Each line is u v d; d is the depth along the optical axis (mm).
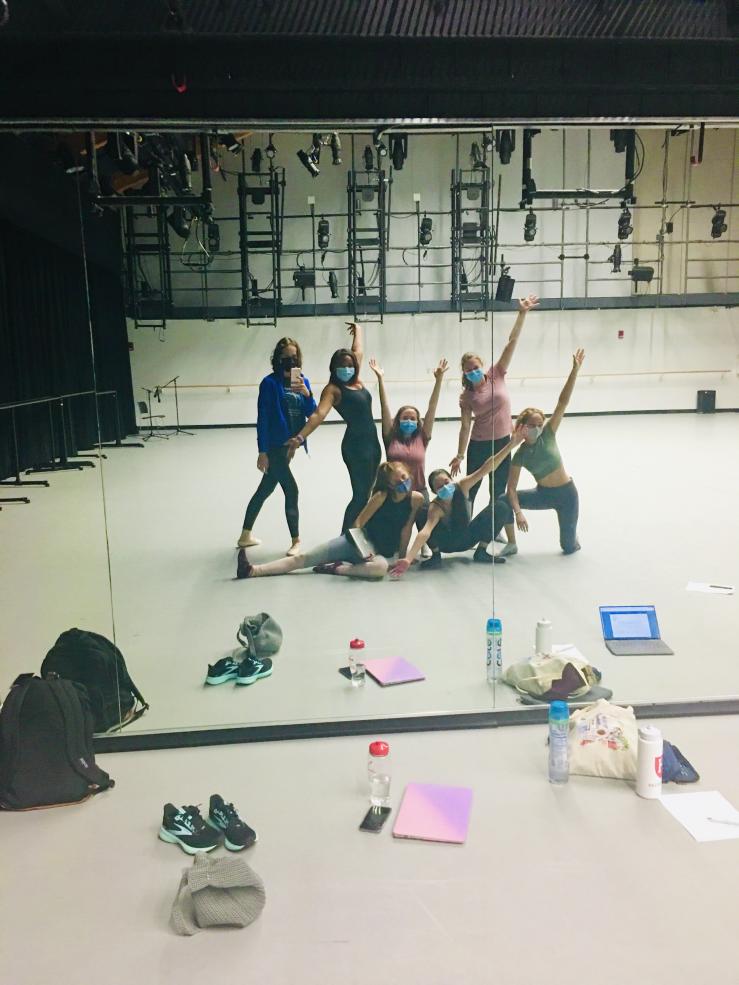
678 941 1501
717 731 2373
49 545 4508
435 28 2141
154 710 2580
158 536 4211
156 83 2127
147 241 3473
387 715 2486
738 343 4094
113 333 3531
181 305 3516
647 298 3859
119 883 1735
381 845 1835
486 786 2088
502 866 1743
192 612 3439
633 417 4141
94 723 2377
